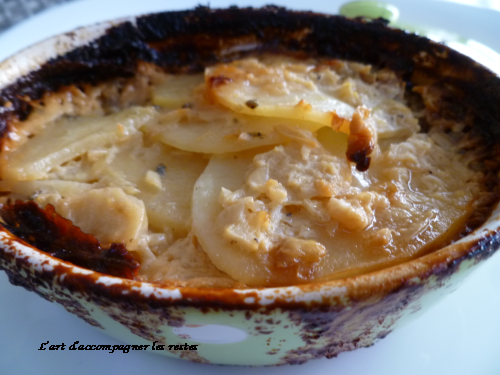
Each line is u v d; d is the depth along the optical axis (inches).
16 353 5.0
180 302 3.5
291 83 5.8
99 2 11.0
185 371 4.9
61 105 6.1
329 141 5.3
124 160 5.4
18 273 3.9
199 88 6.1
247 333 3.8
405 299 3.8
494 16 10.2
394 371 4.9
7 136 5.6
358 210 4.5
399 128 5.7
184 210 4.8
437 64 6.2
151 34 6.9
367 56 6.8
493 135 5.4
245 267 4.2
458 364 4.9
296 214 4.6
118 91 6.5
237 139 5.2
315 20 6.9
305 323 3.7
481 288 5.7
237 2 11.2
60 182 5.1
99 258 4.4
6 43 9.5
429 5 10.6
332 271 4.2
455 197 4.9
